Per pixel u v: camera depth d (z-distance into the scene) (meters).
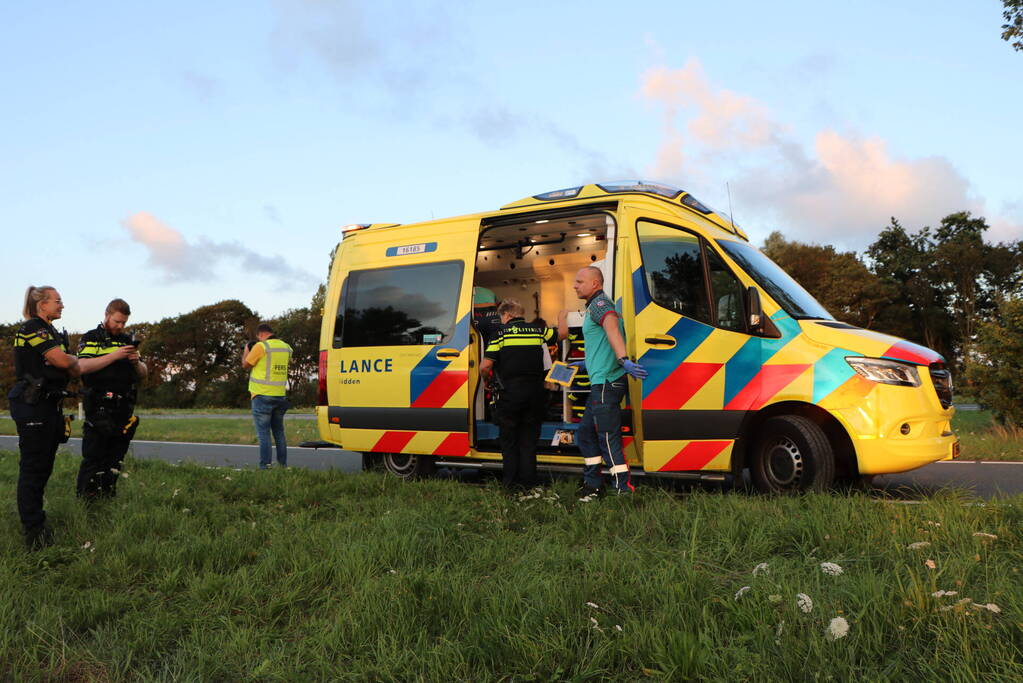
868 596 3.14
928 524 4.30
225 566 4.48
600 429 6.16
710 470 6.29
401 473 8.29
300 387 52.75
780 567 3.71
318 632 3.34
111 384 6.36
